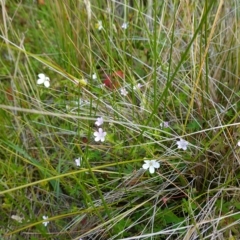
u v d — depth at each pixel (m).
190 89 0.24
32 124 0.25
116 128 0.23
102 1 0.31
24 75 0.28
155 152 0.23
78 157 0.23
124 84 0.24
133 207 0.21
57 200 0.22
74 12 0.27
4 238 0.21
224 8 0.26
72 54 0.28
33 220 0.20
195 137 0.23
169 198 0.21
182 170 0.22
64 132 0.24
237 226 0.20
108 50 0.25
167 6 0.29
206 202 0.21
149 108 0.23
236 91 0.24
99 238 0.20
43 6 0.35
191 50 0.24
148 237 0.20
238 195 0.20
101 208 0.20
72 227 0.21
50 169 0.23
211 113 0.23
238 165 0.21
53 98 0.27
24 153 0.22
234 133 0.21
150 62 0.27
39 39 0.32
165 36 0.28
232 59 0.25
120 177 0.21
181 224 0.20
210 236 0.19
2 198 0.23
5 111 0.24
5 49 0.31
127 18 0.30
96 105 0.23
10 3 0.34
